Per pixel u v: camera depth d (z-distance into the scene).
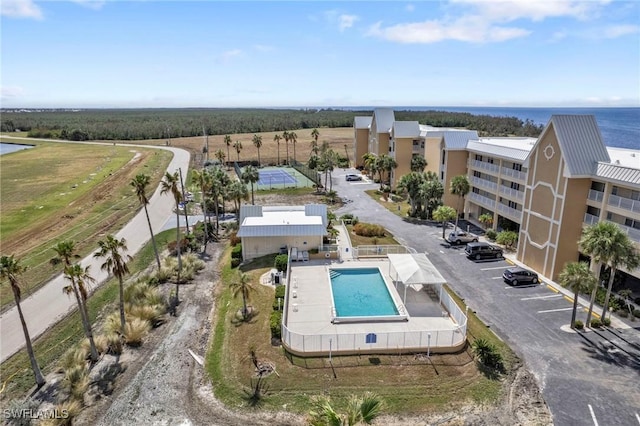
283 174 103.06
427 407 23.41
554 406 23.42
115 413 24.17
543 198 40.19
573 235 38.34
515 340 29.69
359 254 46.16
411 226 58.09
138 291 38.41
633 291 35.69
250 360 27.69
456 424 22.36
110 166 110.56
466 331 30.12
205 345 30.88
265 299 36.06
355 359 27.31
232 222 61.84
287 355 27.95
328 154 90.38
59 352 30.88
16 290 25.78
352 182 89.56
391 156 81.19
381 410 23.08
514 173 49.38
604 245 29.33
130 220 64.75
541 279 39.94
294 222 46.97
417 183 61.50
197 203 74.56
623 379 25.50
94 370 28.20
